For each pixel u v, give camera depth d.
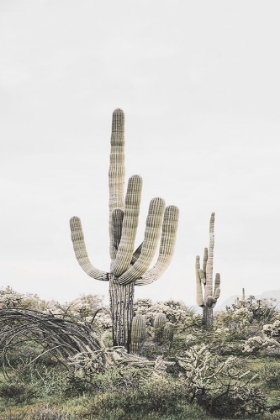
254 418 8.16
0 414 7.59
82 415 7.85
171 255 13.96
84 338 12.18
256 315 21.86
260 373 11.08
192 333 17.52
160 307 21.16
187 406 8.16
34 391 9.69
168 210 13.85
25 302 21.25
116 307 13.55
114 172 14.66
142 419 7.66
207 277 21.70
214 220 22.41
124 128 14.80
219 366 9.48
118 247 13.48
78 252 14.27
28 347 13.31
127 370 10.44
